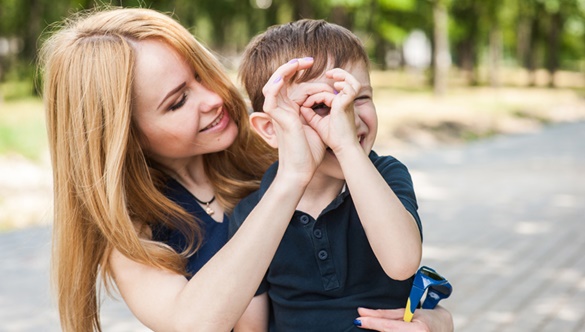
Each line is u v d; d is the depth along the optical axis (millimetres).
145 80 1612
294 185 1420
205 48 1797
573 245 6918
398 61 48750
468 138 17812
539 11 35938
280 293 1696
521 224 7902
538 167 12727
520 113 22719
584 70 58719
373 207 1422
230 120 1778
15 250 6898
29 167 10828
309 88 1504
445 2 24656
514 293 5449
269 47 1679
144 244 1582
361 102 1613
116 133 1568
